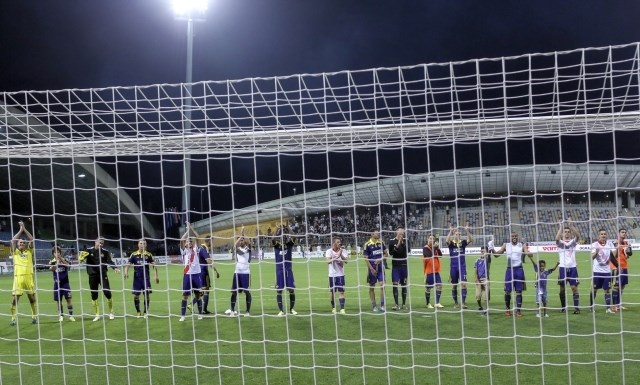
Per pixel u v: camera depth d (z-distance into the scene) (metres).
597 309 11.20
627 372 6.42
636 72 5.92
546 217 33.94
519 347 7.77
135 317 11.68
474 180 28.98
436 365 6.91
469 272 20.41
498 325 9.53
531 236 33.03
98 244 9.16
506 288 10.73
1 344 9.17
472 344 8.02
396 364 7.04
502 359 7.13
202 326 10.29
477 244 32.88
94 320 11.34
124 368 7.32
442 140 8.34
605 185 26.00
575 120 6.99
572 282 10.76
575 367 6.67
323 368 6.95
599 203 34.03
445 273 20.52
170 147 8.17
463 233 22.73
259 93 6.93
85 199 33.22
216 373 6.93
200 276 11.23
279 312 11.59
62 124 7.79
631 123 7.73
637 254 28.89
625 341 8.00
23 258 11.12
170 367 6.86
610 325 9.35
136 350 8.36
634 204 33.38
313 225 33.31
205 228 31.50
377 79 6.47
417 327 9.54
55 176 27.12
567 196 34.47
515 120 6.71
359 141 8.39
